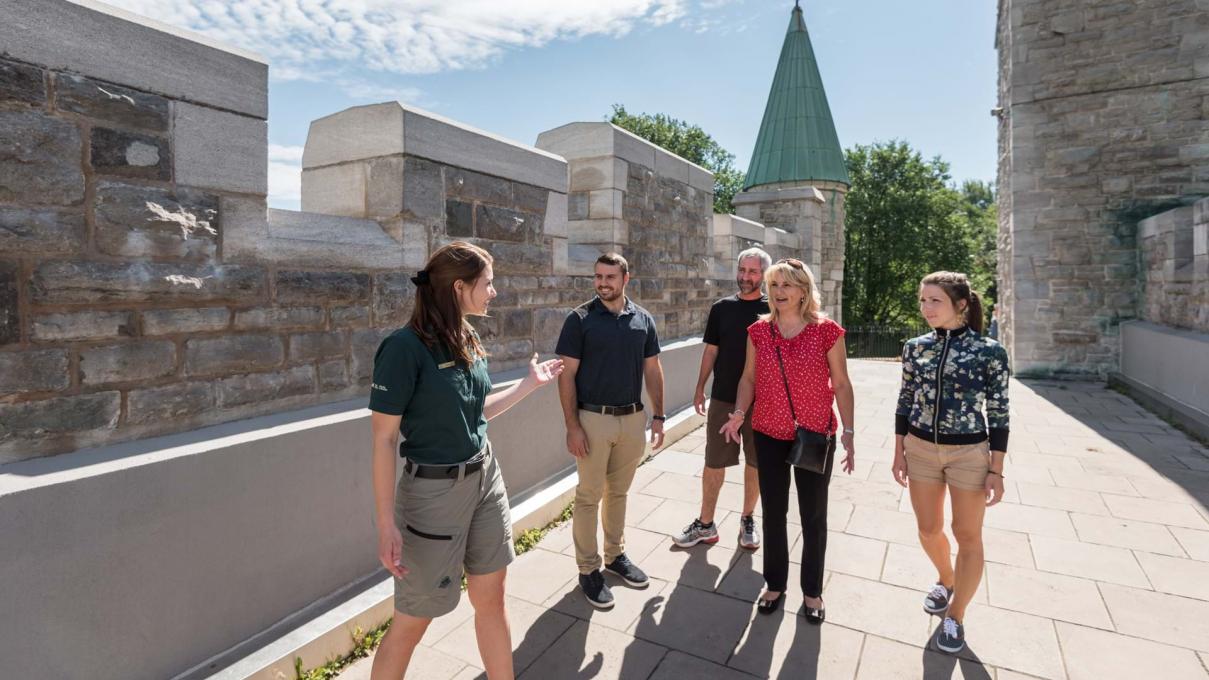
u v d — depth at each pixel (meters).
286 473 2.42
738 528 3.88
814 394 2.72
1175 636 2.66
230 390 2.45
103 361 2.06
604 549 3.22
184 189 2.26
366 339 3.01
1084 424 6.68
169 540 2.03
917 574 3.26
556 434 4.33
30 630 1.70
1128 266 9.56
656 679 2.40
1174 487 4.54
